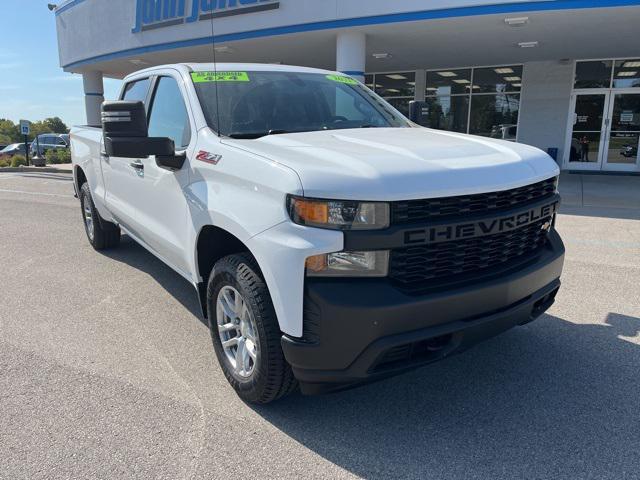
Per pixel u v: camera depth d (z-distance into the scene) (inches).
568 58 617.6
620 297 188.5
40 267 236.1
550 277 123.6
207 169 126.0
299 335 100.4
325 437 110.1
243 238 109.5
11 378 135.2
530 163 120.6
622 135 622.2
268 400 117.0
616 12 401.1
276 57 635.5
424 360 103.9
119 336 161.0
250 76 158.2
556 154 652.7
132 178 179.2
